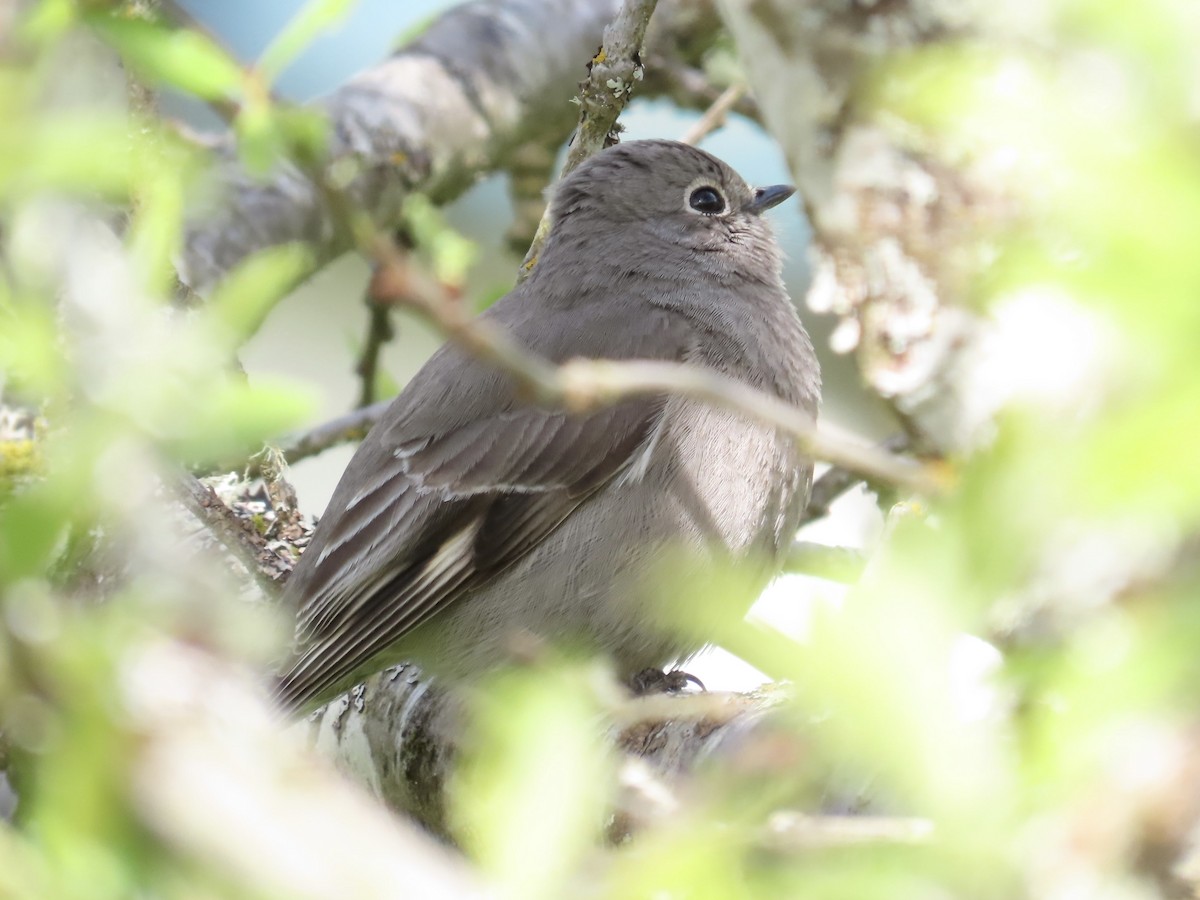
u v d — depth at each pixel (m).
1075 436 1.11
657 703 1.84
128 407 1.30
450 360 3.17
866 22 2.47
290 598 2.99
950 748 1.13
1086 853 1.16
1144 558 1.36
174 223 1.51
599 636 3.00
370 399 3.87
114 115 1.39
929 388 2.47
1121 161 1.07
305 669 2.91
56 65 1.43
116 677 1.21
